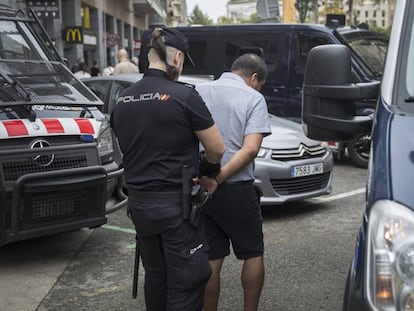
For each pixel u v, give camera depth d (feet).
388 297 7.39
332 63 10.79
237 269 17.47
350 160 33.88
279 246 19.60
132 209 11.12
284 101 36.32
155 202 10.81
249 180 12.67
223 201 12.43
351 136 11.40
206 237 12.72
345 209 24.11
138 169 10.96
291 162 22.09
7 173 16.11
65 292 16.10
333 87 10.77
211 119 10.85
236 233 12.69
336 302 15.23
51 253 19.04
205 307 13.01
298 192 22.40
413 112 9.33
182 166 10.83
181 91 10.74
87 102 18.92
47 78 19.24
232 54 38.11
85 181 17.02
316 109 11.21
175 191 10.82
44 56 20.17
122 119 11.05
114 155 19.07
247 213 12.61
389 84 10.02
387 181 8.12
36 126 16.92
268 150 21.93
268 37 36.83
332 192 27.20
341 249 19.20
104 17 102.22
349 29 35.99
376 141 9.00
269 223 22.21
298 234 20.85
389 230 7.52
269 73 36.70
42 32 20.75
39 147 16.75
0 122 16.46
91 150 17.57
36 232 16.49
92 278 17.04
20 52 19.62
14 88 17.57
